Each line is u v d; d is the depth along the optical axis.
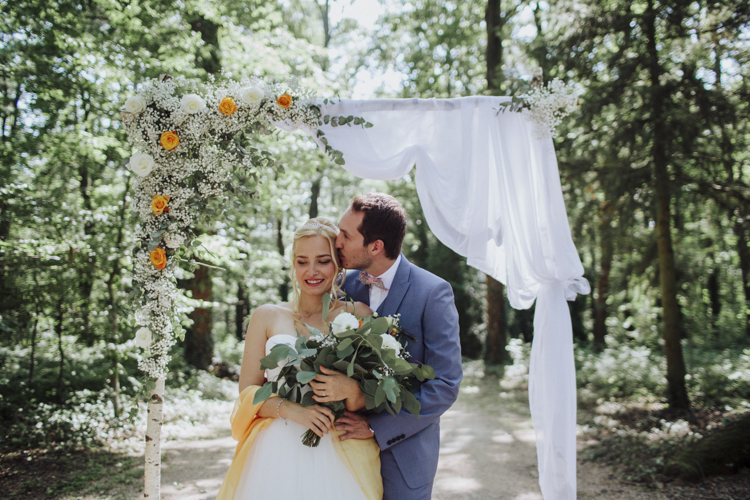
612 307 11.53
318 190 17.77
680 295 8.36
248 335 2.59
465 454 6.00
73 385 7.13
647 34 6.88
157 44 7.01
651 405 7.55
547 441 3.07
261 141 7.55
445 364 2.56
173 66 6.75
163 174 2.69
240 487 2.35
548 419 3.06
